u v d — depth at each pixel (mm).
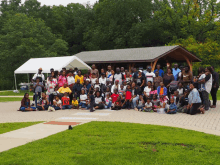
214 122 10227
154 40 50094
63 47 47281
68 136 8000
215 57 29453
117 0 48250
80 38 63094
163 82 14742
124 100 14539
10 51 36938
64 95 14852
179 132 8383
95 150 6637
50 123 10297
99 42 50312
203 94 13180
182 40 37844
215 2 45250
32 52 37125
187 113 12391
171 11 46188
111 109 14172
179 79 14344
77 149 6738
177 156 6121
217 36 36125
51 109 13914
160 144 7070
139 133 8305
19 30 38719
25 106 14531
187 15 46531
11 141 7605
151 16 51656
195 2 44406
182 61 30406
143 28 44906
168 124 9852
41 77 15500
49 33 46688
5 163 5801
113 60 25828
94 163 5793
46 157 6148
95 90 14688
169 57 28359
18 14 46656
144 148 6781
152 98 13797
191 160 5871
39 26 45031
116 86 14750
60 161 5875
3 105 17641
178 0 47188
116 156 6215
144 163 5789
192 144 6984
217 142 7184
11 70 37906
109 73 16141
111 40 50812
